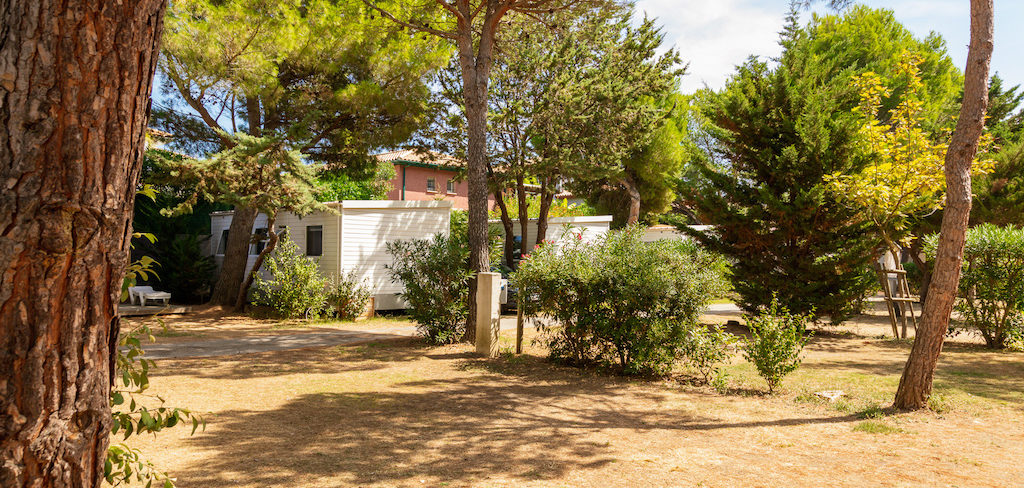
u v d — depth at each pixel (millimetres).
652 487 3887
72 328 1604
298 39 14891
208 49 13414
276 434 5055
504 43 17406
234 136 13445
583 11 12805
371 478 3975
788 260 13070
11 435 1511
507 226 21922
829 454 4684
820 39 22453
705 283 8047
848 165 12297
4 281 1493
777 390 7305
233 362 8805
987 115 23172
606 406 6414
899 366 9219
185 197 18859
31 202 1504
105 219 1634
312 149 17266
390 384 7414
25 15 1532
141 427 2326
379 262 16109
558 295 8758
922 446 4926
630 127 19797
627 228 9211
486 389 7195
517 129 19781
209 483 3820
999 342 11359
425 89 16531
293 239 17047
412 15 14711
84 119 1578
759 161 13367
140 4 1672
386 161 27344
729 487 3904
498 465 4297
